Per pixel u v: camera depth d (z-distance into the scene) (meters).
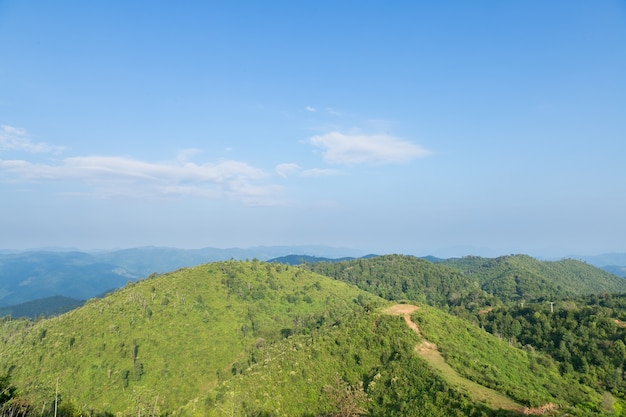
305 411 76.25
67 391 115.69
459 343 85.94
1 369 124.62
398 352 81.75
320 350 91.06
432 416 62.06
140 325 142.75
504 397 65.06
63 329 141.75
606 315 106.25
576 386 81.00
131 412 102.94
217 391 94.81
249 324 156.00
